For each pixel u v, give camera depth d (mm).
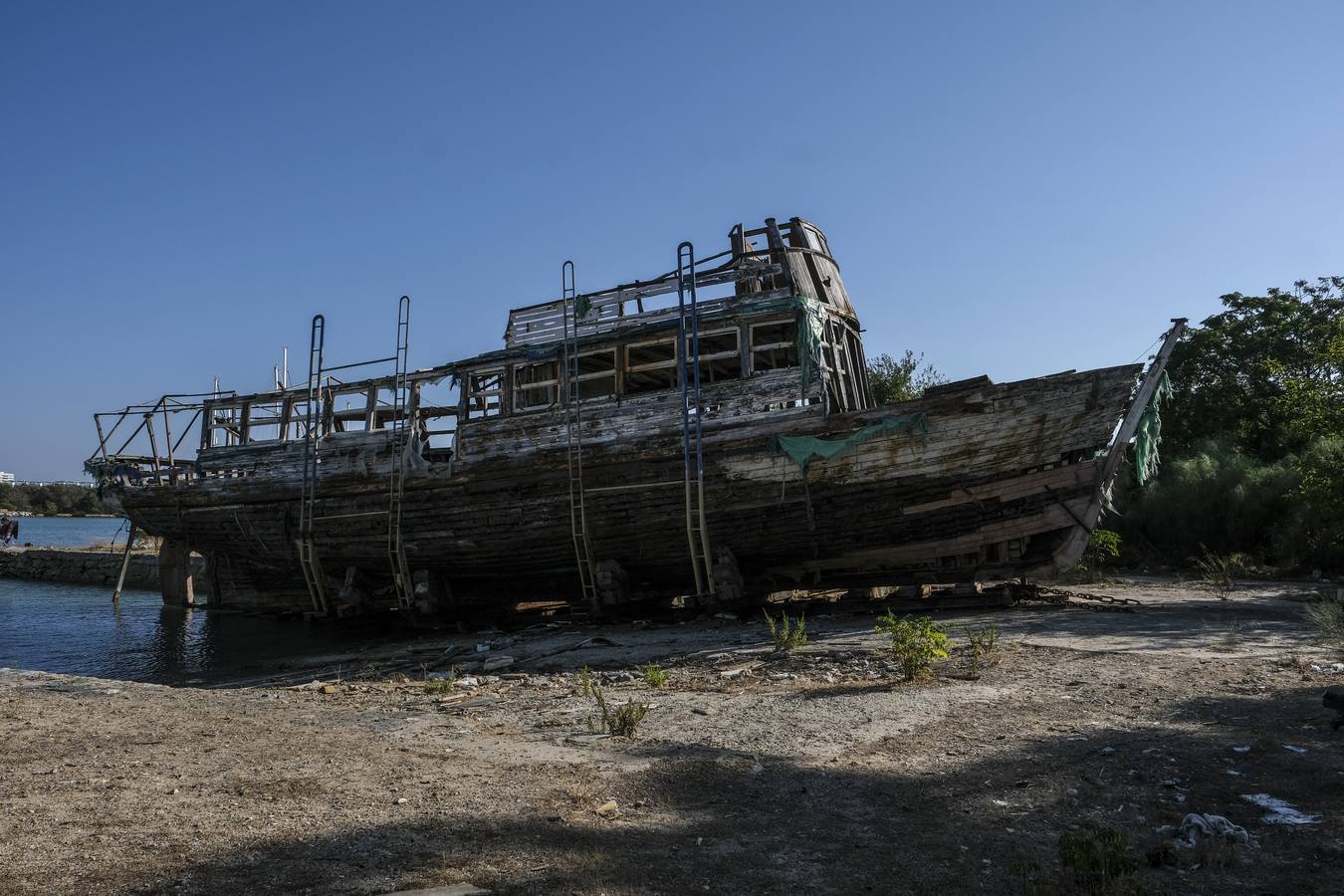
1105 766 5996
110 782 6117
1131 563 26625
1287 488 24188
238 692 11492
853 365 19922
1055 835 4789
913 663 9633
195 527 23031
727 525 17031
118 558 39312
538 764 6570
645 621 17531
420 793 5742
